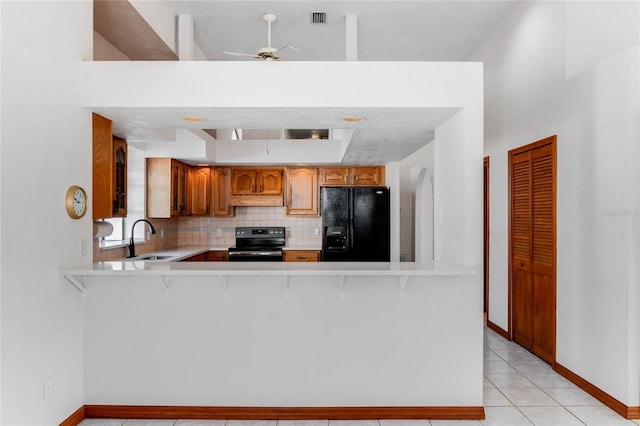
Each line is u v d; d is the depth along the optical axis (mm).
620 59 2693
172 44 3467
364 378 2748
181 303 2752
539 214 3699
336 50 4512
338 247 5664
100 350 2746
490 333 4562
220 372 2752
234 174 6059
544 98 3564
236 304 2750
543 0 3537
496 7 3939
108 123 2953
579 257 3135
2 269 2000
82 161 2648
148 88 2637
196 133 4848
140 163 5062
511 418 2691
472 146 2682
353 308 2750
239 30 4023
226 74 2648
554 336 3469
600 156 2891
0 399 1981
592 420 2646
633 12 2984
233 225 6352
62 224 2467
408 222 6844
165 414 2730
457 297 2752
